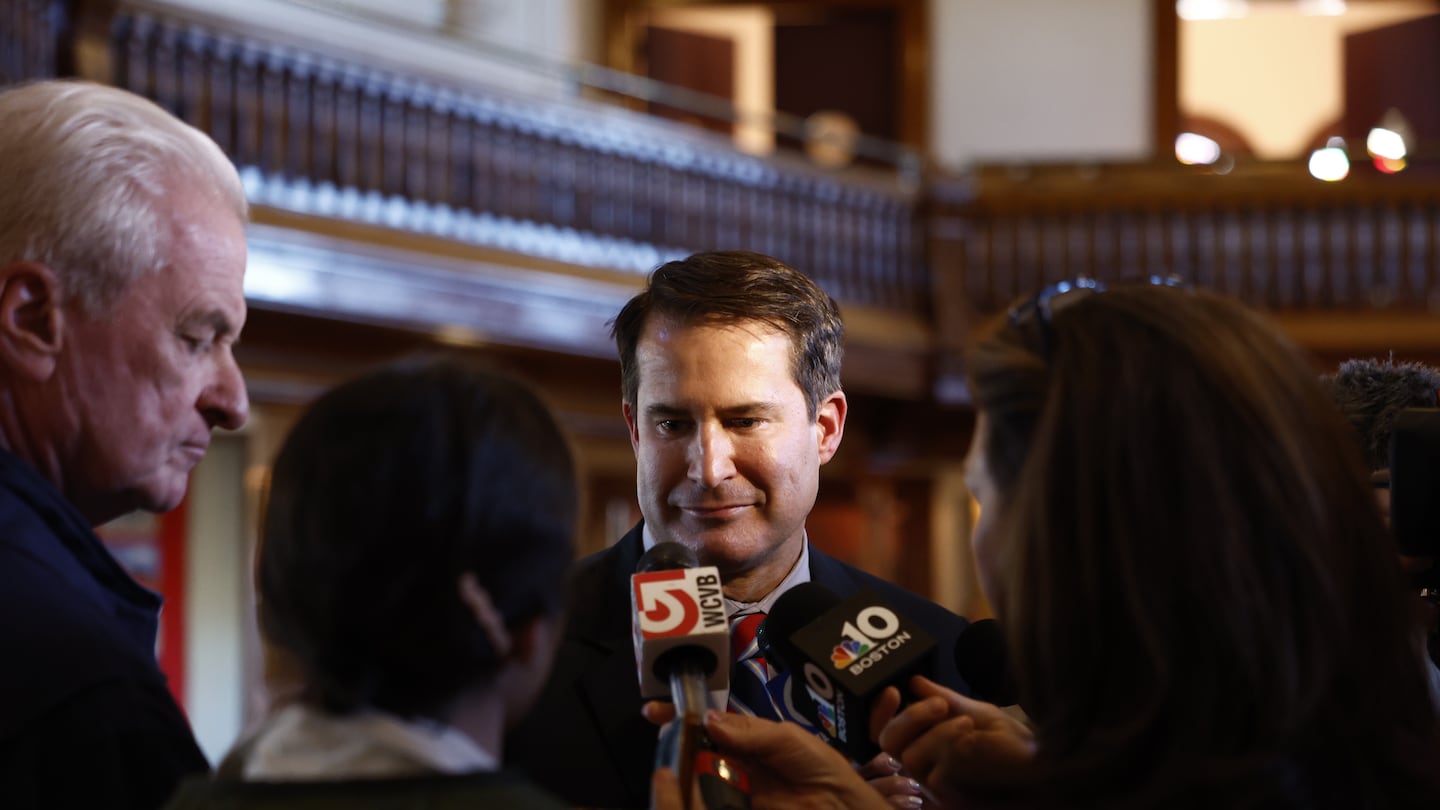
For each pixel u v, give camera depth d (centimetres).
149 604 156
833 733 165
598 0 1009
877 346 828
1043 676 116
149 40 569
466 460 111
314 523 110
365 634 109
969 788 117
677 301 189
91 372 153
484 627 111
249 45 598
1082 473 115
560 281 697
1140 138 1041
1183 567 110
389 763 108
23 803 128
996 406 127
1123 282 129
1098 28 1045
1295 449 113
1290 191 843
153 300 154
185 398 158
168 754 136
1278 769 108
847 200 837
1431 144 1016
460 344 694
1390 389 184
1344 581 112
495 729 116
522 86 918
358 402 114
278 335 649
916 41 1041
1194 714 108
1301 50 1180
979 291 859
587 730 188
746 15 1045
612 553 204
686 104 807
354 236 619
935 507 936
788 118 1053
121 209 152
